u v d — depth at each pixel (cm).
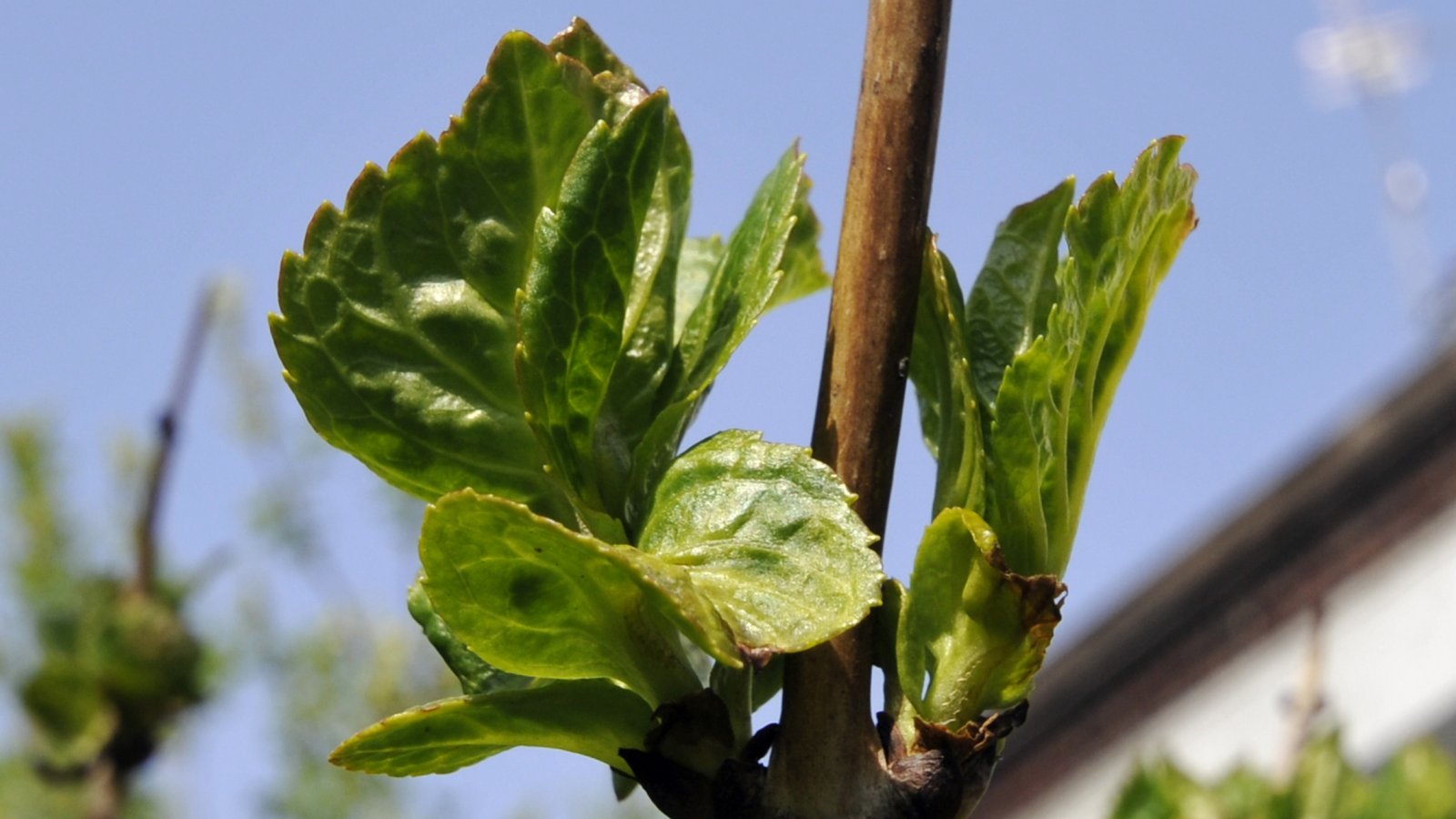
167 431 71
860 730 34
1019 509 35
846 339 34
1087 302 35
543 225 35
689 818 34
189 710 71
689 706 34
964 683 34
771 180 36
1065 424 35
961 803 34
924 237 34
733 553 34
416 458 36
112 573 72
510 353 36
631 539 35
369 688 133
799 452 34
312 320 36
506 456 36
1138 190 35
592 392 35
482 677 37
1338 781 48
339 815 131
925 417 37
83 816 73
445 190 36
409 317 36
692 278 40
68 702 70
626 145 35
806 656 34
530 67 36
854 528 33
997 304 36
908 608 34
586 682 35
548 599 34
